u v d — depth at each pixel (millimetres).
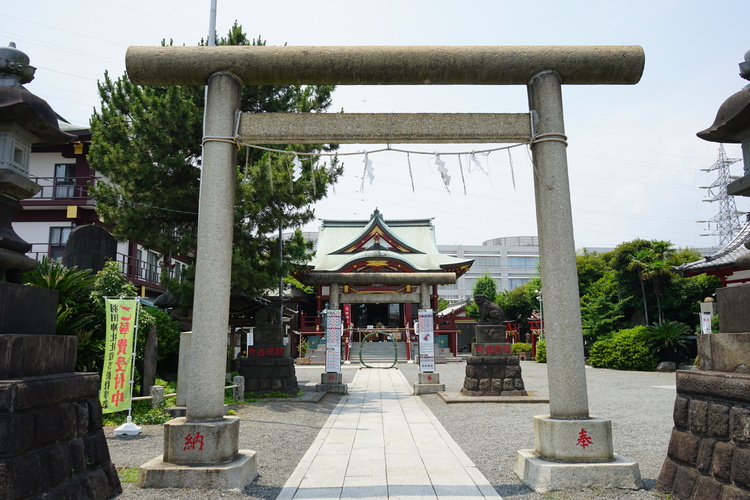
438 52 6457
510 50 6496
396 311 46844
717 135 5301
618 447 8102
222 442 5809
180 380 10383
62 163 25750
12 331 4082
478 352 14906
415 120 6578
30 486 3705
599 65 6473
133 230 13898
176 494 5312
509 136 6539
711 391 4637
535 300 51062
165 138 13352
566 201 6340
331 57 6461
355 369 28562
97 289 11086
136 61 6449
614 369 27359
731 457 4273
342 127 6566
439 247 87438
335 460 7250
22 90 4594
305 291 38406
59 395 4207
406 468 6758
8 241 4340
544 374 24234
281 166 13289
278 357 15031
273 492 5676
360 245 39969
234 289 14359
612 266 34438
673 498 4988
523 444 8383
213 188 6328
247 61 6488
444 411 12531
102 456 4887
